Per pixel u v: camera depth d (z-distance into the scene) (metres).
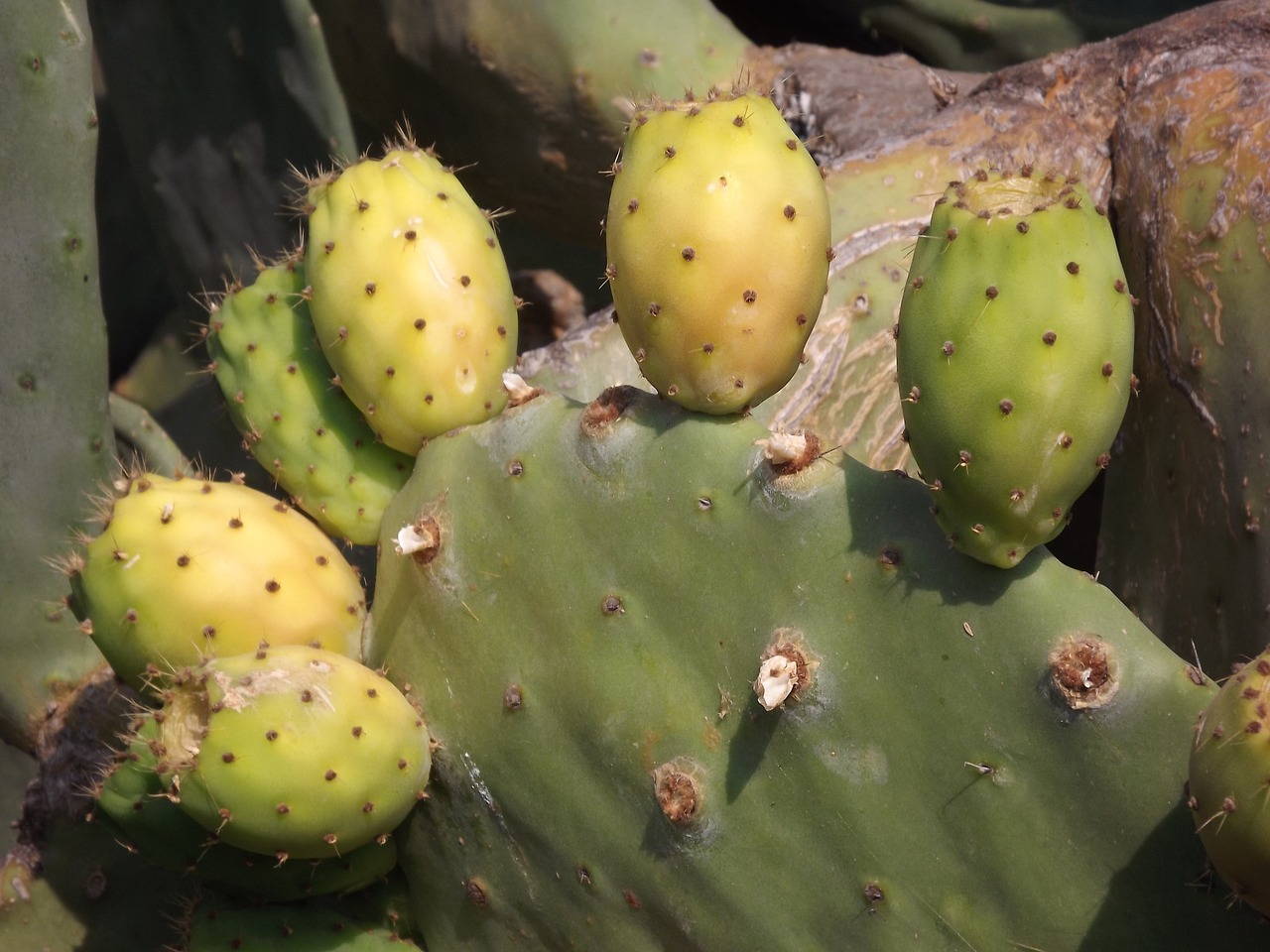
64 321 0.60
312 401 0.52
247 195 0.80
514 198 0.85
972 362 0.40
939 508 0.42
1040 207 0.40
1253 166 0.56
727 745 0.45
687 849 0.45
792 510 0.44
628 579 0.46
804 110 0.77
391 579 0.50
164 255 0.86
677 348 0.45
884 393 0.61
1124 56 0.65
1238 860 0.38
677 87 0.77
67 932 0.57
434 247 0.50
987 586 0.42
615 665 0.46
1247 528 0.53
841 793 0.43
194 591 0.48
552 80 0.77
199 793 0.45
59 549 0.61
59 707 0.60
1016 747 0.41
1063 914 0.41
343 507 0.53
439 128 0.84
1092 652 0.40
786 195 0.44
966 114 0.66
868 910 0.44
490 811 0.49
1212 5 0.66
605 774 0.47
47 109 0.59
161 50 0.78
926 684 0.42
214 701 0.45
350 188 0.51
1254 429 0.53
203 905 0.52
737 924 0.45
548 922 0.49
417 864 0.51
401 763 0.47
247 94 0.77
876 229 0.62
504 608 0.48
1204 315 0.55
